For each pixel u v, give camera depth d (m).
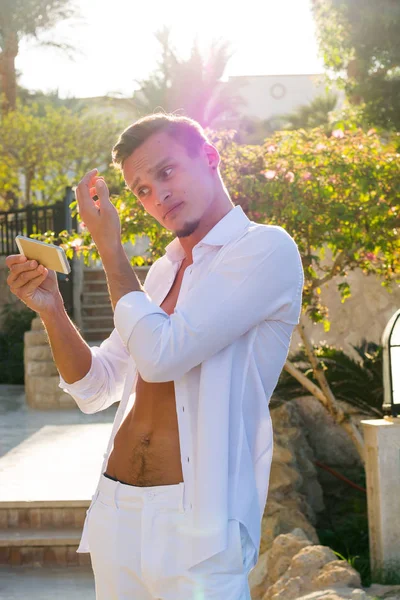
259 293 1.85
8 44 21.56
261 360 1.95
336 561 4.01
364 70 12.27
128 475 1.96
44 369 10.15
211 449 1.83
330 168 6.14
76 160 21.78
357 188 6.23
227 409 1.85
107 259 1.92
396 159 6.42
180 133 1.96
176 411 1.93
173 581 1.84
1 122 21.02
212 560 1.81
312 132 6.88
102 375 2.24
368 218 6.20
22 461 6.75
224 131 6.55
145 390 2.01
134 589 1.94
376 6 11.85
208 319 1.81
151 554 1.86
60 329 2.16
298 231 6.19
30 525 5.58
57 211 12.68
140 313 1.84
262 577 4.35
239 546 1.82
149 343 1.82
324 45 12.81
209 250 1.96
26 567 5.31
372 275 9.21
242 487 1.85
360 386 6.44
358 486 6.65
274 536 5.01
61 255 1.93
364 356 6.82
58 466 6.54
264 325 1.93
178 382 1.91
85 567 5.32
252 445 1.92
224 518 1.79
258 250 1.86
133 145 1.95
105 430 8.19
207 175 1.99
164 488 1.88
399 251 6.59
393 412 4.75
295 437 6.95
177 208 1.95
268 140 6.56
